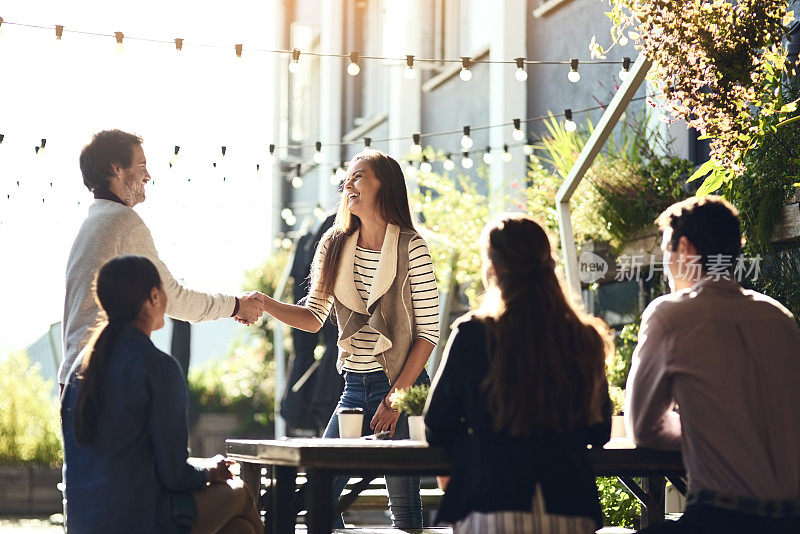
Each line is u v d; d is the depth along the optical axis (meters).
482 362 2.70
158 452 3.05
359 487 3.39
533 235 2.78
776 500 2.76
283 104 15.20
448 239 7.76
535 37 8.70
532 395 2.63
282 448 2.95
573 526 2.63
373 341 3.93
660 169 5.81
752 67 4.18
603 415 2.80
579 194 6.19
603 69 7.56
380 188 3.93
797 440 2.85
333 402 8.48
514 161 8.73
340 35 13.34
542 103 8.54
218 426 14.76
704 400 2.82
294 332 9.50
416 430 3.22
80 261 3.63
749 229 4.72
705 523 2.79
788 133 4.49
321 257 4.05
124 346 3.09
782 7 4.20
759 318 2.92
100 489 3.02
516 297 2.71
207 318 3.91
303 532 3.72
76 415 3.04
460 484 2.70
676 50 4.16
